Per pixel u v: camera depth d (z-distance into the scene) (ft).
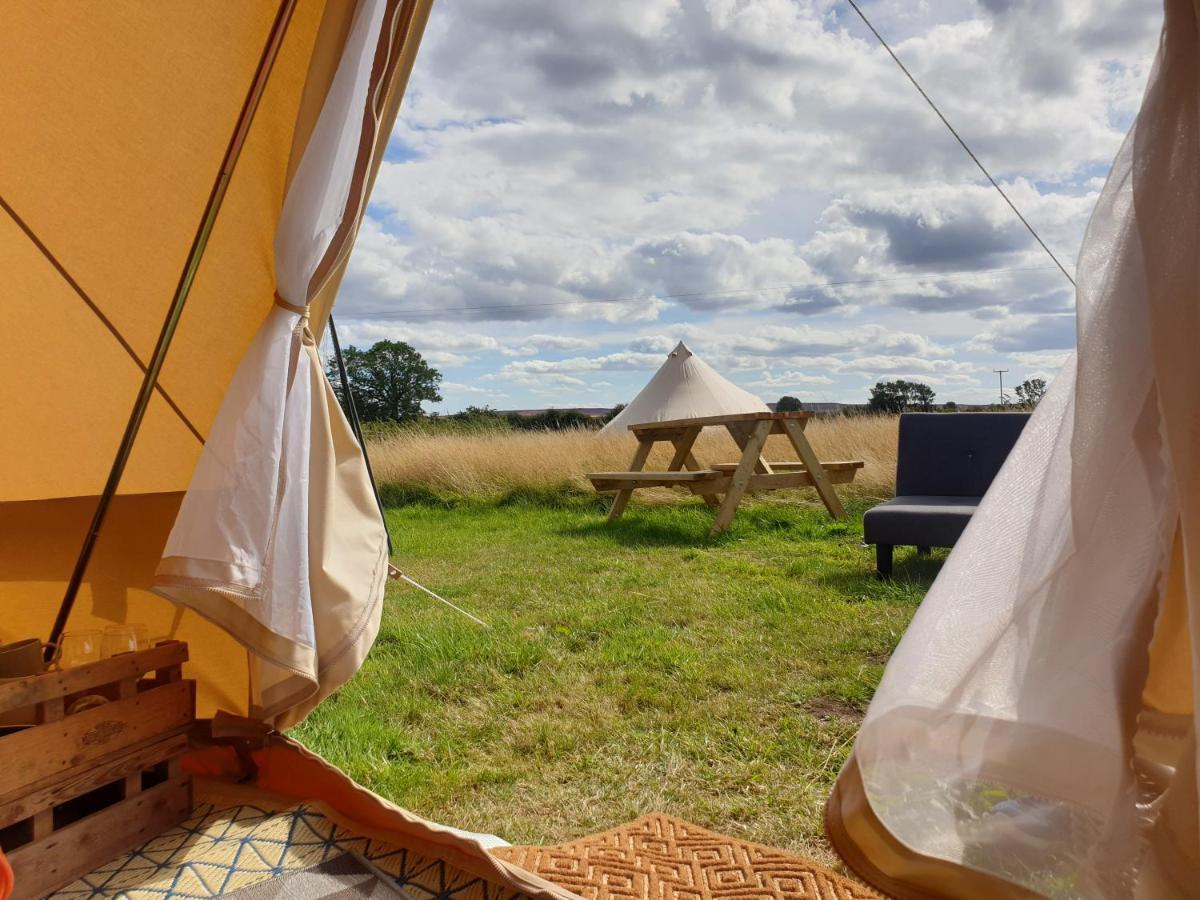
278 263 7.70
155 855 6.65
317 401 8.25
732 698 10.80
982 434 19.22
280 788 7.98
